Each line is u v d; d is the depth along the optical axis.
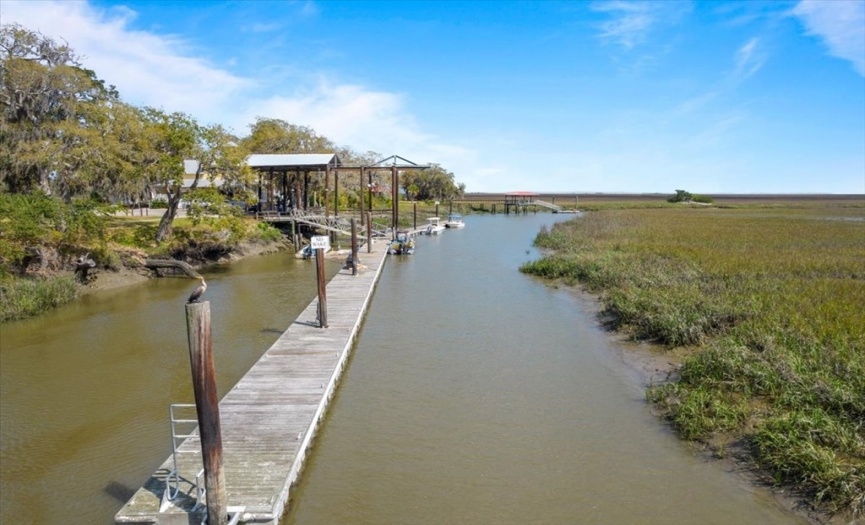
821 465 8.08
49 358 15.10
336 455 9.88
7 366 14.46
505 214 87.06
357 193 72.44
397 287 25.33
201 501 7.41
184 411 11.74
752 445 9.45
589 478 9.01
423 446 10.16
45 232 22.00
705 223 54.62
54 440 10.51
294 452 8.97
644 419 11.06
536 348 15.72
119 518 7.31
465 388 12.83
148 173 29.83
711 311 15.61
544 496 8.55
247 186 36.91
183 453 8.98
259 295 23.14
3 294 19.34
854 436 8.73
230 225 32.62
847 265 24.44
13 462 9.73
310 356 13.74
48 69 28.31
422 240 47.69
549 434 10.53
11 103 27.47
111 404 12.10
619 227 50.06
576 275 25.84
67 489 8.91
